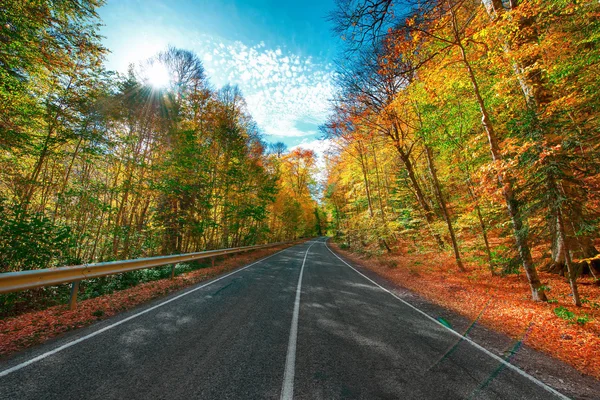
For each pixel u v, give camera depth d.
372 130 14.98
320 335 4.18
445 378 3.02
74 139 9.80
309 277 10.05
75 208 10.12
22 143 8.49
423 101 10.26
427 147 11.88
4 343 3.52
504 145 6.52
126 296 6.43
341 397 2.53
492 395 2.72
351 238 28.50
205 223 15.32
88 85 9.77
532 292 6.73
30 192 9.28
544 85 7.22
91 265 5.72
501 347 4.10
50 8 7.76
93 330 4.17
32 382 2.58
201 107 16.45
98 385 2.58
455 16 6.63
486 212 11.00
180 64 16.16
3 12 6.71
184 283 8.57
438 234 15.23
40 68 8.24
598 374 3.38
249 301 6.18
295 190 39.22
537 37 7.33
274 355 3.40
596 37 6.81
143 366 3.00
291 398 2.47
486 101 9.18
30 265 6.78
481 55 8.36
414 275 11.27
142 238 12.35
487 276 9.92
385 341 4.07
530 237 7.35
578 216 6.16
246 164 18.98
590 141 6.20
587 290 7.04
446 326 5.03
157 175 12.91
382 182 22.50
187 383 2.67
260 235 28.22
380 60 10.50
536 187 6.42
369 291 8.05
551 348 4.16
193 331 4.19
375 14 5.36
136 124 12.91
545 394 2.82
